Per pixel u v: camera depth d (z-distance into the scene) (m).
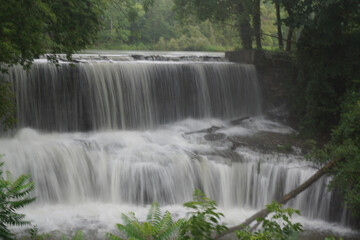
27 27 9.65
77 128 15.80
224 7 25.02
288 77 20.23
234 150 15.08
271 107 20.69
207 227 4.53
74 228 10.73
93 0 12.39
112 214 11.84
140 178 12.84
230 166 13.59
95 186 12.83
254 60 20.55
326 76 16.95
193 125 18.16
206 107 19.19
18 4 9.19
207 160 13.79
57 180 12.31
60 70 15.18
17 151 12.49
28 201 5.44
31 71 14.52
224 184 13.47
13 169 11.84
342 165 11.08
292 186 13.12
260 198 13.45
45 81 14.88
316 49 17.73
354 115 12.79
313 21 16.58
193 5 26.28
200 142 15.81
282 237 4.96
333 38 16.62
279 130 18.42
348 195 10.96
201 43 50.84
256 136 17.12
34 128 14.75
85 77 15.77
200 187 13.30
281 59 20.45
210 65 19.20
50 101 15.07
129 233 3.72
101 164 13.09
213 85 19.30
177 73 18.23
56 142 13.80
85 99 15.84
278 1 18.92
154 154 13.88
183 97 18.53
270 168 13.49
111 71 16.47
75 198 12.48
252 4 23.47
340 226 12.27
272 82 20.66
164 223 3.95
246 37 24.89
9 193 5.32
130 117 17.06
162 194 12.97
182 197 13.15
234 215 12.69
